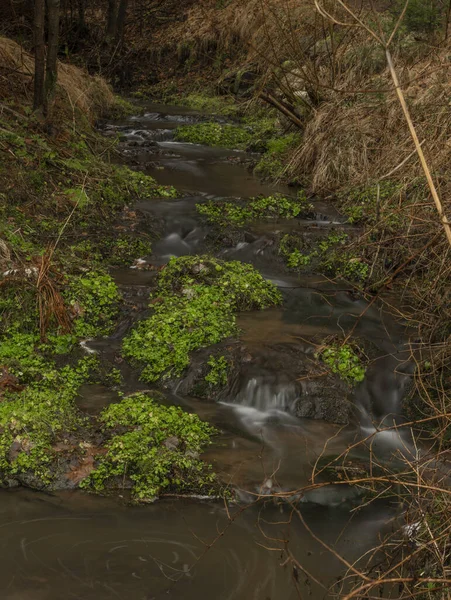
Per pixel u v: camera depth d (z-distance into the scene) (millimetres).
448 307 6918
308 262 9117
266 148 14578
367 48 12250
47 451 5414
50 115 11234
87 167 10664
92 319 7418
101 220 9602
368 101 11016
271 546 4730
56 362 6727
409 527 4422
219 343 7082
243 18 19266
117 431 5738
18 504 5023
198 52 22781
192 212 10266
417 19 12672
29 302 7199
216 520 4973
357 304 8148
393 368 6848
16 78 12492
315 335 7352
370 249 8891
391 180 9734
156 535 4777
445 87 9477
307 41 13820
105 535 4750
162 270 8430
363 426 6301
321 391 6473
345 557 4621
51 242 8578
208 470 5477
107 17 22969
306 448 5879
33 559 4477
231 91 20516
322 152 11477
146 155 13781
